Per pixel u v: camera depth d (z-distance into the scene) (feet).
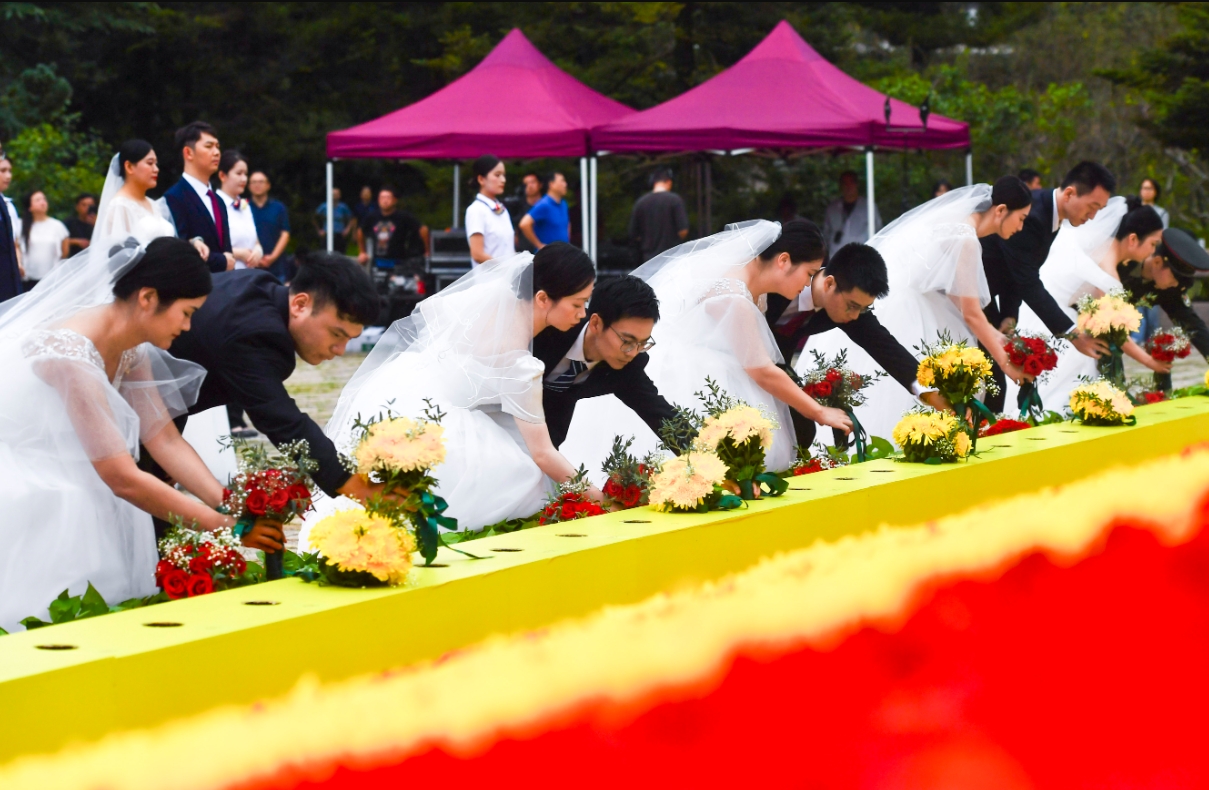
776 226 15.96
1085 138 73.77
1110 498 14.02
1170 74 58.80
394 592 8.21
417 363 13.82
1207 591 10.25
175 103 80.64
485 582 8.71
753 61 41.04
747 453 11.60
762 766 6.63
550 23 76.48
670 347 16.35
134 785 6.47
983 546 11.24
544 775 6.52
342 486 10.45
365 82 84.53
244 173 25.32
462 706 7.25
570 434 16.25
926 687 7.64
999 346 19.35
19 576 10.68
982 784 6.55
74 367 10.21
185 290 10.48
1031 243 20.44
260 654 7.38
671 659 8.02
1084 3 87.71
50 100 71.41
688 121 39.32
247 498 9.23
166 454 11.43
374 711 7.20
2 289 18.90
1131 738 7.14
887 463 14.11
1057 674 7.95
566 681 7.64
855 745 6.92
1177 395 21.94
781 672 7.74
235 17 80.79
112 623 7.44
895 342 17.43
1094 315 19.79
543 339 13.82
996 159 71.61
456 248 47.19
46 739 6.40
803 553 11.34
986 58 88.02
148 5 76.33
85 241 40.73
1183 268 22.71
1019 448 15.15
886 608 9.14
